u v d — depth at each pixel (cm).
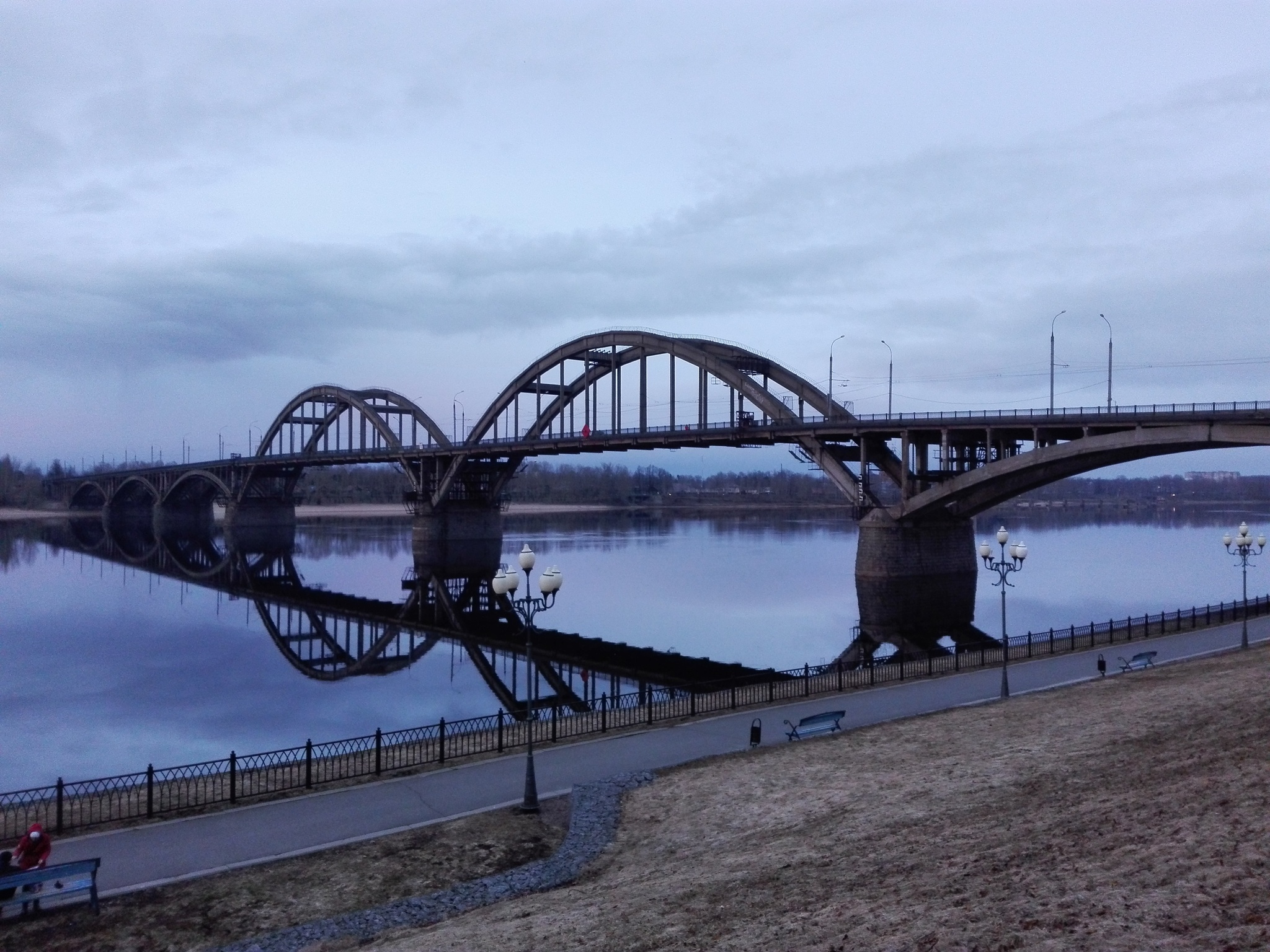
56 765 2667
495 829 1562
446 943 1065
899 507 6156
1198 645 3294
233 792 1728
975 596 6219
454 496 10556
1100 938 724
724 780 1755
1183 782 1163
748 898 1062
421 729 2125
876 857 1148
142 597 7112
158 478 17300
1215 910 736
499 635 5284
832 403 6800
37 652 4847
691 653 4547
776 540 12875
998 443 5947
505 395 9531
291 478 14562
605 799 1694
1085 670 2848
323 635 5378
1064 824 1105
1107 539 12975
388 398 11994
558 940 1012
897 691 2608
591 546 11669
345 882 1355
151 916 1253
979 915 829
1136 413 4969
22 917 1251
